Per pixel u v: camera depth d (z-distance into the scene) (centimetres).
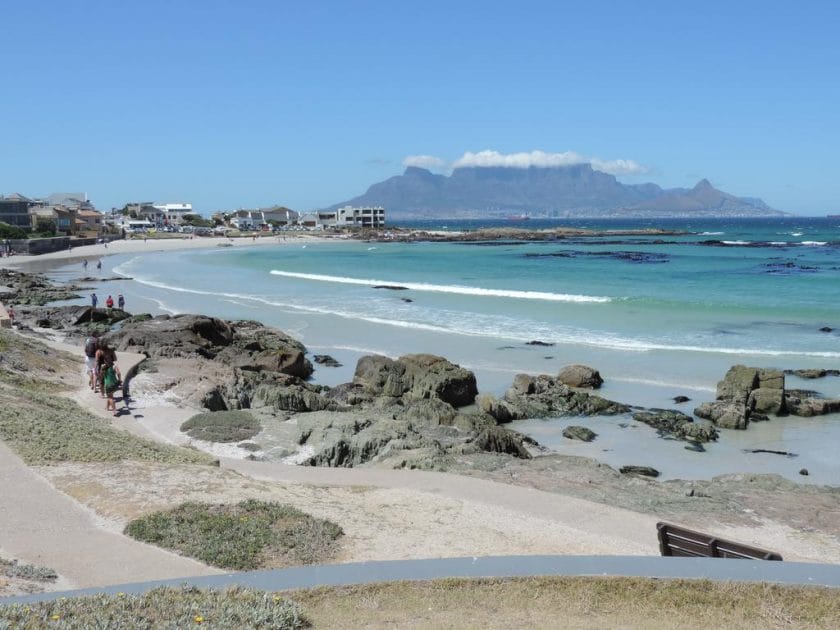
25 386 2277
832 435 2356
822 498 1641
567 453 2214
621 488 1656
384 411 2503
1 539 1083
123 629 670
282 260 10312
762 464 2094
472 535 1219
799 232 18038
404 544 1160
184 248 13188
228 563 1039
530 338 3888
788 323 4159
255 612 721
